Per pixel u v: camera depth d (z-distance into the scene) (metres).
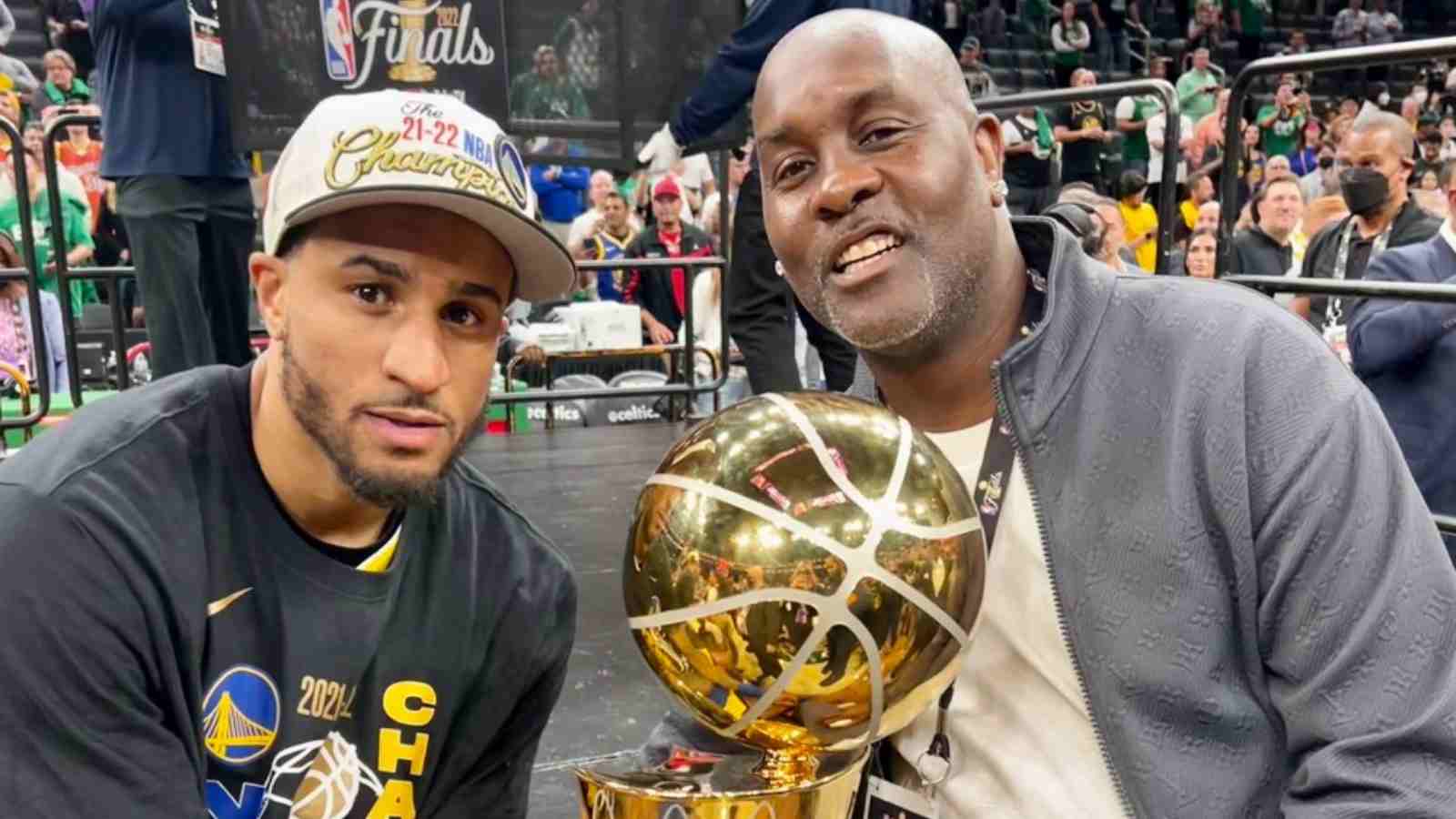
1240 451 0.92
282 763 0.96
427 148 0.86
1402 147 3.08
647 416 4.94
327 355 0.88
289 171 0.88
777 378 2.92
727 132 3.18
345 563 0.98
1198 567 0.93
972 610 0.82
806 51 0.99
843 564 0.76
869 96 0.97
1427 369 2.29
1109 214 3.67
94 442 0.92
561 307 4.98
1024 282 1.09
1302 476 0.90
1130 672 0.94
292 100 2.66
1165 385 0.97
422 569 1.02
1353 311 2.52
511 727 1.11
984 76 9.30
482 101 2.94
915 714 0.87
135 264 2.63
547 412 4.58
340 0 2.69
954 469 0.85
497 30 2.92
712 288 5.28
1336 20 12.33
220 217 2.75
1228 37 12.29
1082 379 1.00
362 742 0.99
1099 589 0.96
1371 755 0.85
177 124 2.52
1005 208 1.09
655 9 3.10
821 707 0.80
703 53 3.15
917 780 1.04
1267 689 0.95
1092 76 9.80
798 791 0.82
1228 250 2.22
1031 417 1.00
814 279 1.01
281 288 0.91
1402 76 11.08
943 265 0.99
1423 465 2.31
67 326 3.55
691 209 6.53
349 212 0.86
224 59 2.56
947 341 1.05
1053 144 4.79
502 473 3.71
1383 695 0.85
